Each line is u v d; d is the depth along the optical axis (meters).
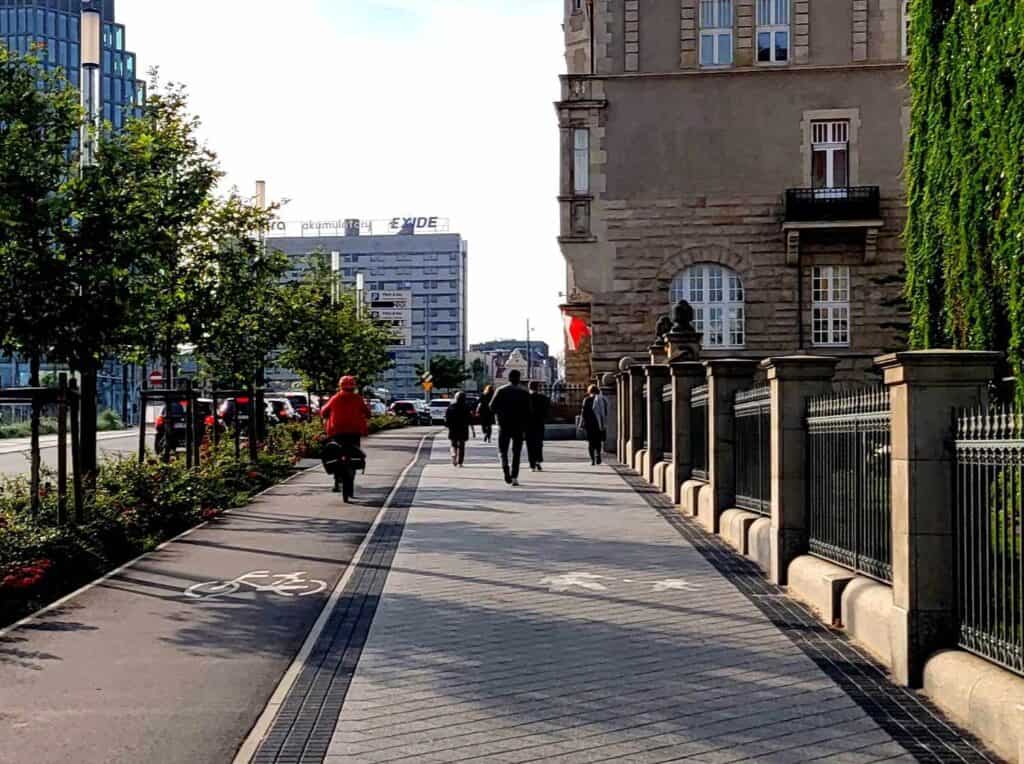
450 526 15.80
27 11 109.44
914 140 13.34
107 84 106.12
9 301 14.49
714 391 14.94
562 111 39.56
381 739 6.44
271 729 6.68
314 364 43.47
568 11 51.81
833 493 10.16
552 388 45.25
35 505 12.91
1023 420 6.35
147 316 16.33
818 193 38.47
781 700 7.12
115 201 15.09
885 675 7.68
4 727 6.75
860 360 38.34
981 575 6.89
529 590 10.97
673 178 39.28
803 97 38.91
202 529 15.78
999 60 10.51
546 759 6.05
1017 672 6.39
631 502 18.83
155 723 6.82
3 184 14.11
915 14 13.17
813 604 9.96
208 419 33.56
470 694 7.36
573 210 39.50
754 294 38.91
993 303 11.03
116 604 10.52
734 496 14.74
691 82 39.25
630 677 7.72
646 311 39.34
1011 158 10.20
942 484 7.36
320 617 9.89
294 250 171.88
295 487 22.27
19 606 10.35
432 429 58.16
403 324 95.81
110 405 79.50
